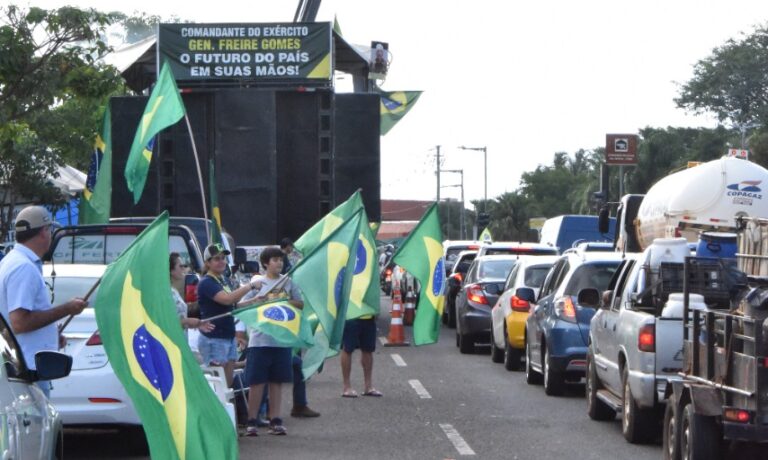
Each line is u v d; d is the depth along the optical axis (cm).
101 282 845
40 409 764
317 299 1338
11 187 3244
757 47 7700
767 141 6900
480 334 2492
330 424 1513
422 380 2028
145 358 841
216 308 1348
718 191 2100
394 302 2780
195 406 847
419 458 1262
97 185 1462
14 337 786
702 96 7744
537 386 1942
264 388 1453
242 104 2442
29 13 2231
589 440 1383
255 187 2448
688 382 1080
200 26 2473
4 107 2270
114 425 1193
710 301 1180
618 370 1389
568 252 1931
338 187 2478
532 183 14988
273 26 2480
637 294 1341
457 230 14562
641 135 8206
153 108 1317
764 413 966
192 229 2008
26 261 884
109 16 2325
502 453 1295
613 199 8231
